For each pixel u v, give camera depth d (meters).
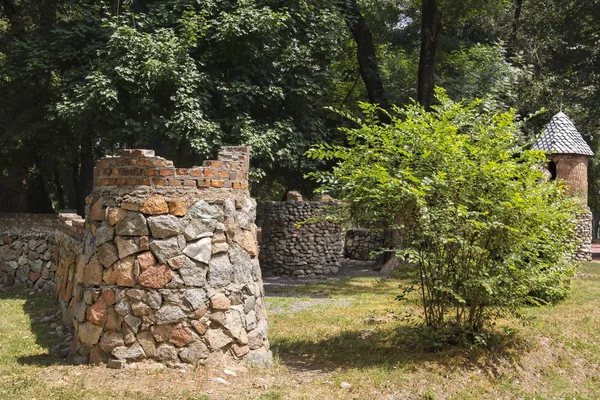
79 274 7.73
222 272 7.21
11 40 17.20
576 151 22.11
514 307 9.09
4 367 6.90
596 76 29.77
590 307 12.25
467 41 25.27
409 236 8.66
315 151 9.48
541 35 28.12
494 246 8.62
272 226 20.27
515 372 8.40
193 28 14.65
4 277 15.08
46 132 16.64
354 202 8.82
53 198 30.52
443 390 7.34
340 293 15.50
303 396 6.43
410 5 26.36
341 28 17.45
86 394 5.87
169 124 14.70
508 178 8.56
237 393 6.21
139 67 14.20
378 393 6.96
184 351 6.89
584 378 8.77
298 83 16.23
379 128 9.07
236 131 14.94
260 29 14.89
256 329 7.61
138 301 6.87
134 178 7.12
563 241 10.65
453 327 8.95
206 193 7.30
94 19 15.89
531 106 25.41
